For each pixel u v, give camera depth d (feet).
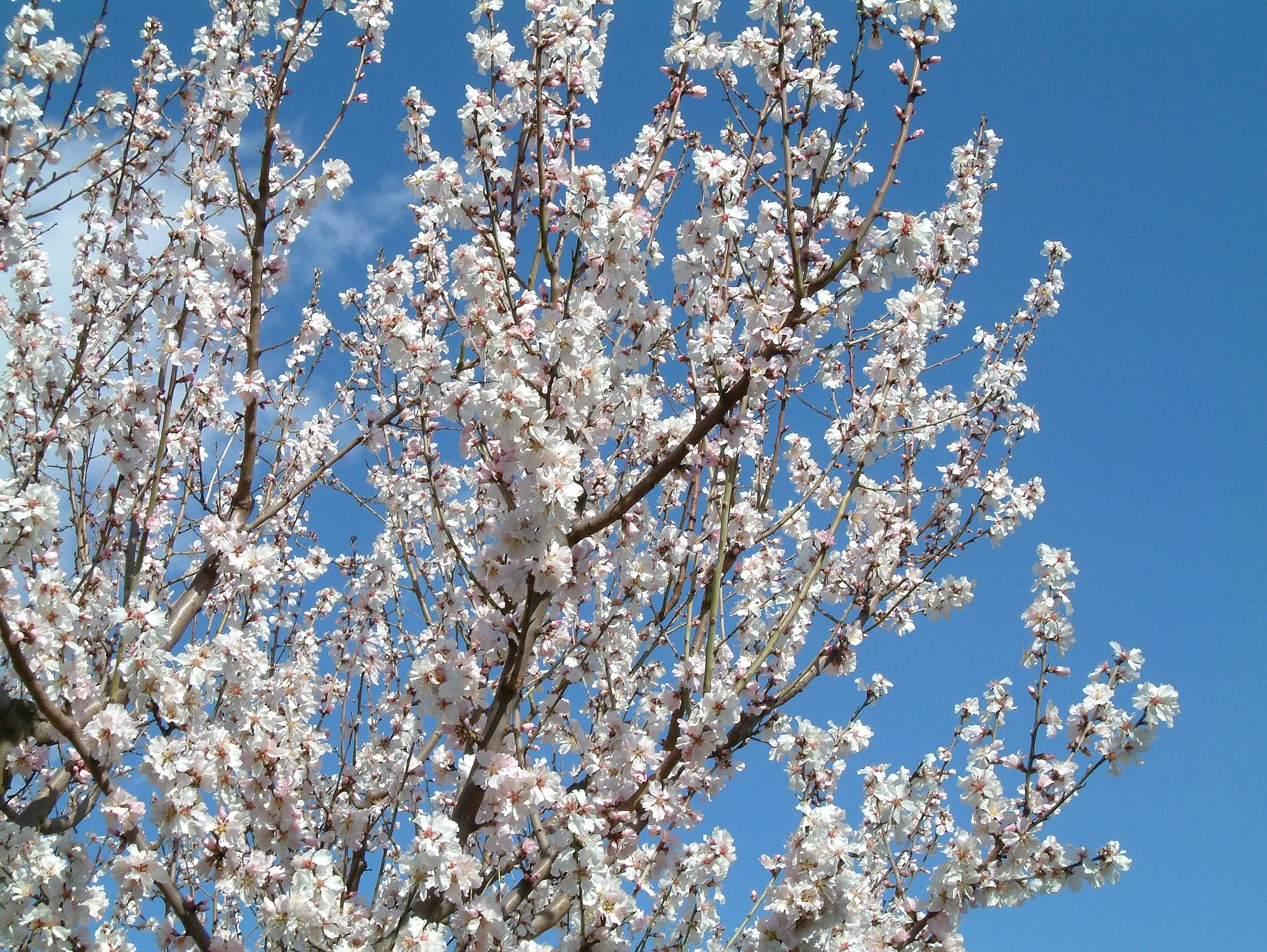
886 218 16.62
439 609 21.62
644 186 18.45
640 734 17.02
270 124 20.17
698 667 17.74
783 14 17.43
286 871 16.83
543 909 16.15
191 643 16.85
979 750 17.47
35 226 19.65
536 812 15.47
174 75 23.06
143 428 20.77
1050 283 26.27
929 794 21.86
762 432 20.75
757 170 18.80
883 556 20.94
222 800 15.81
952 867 16.28
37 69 17.08
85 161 19.42
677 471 17.51
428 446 18.47
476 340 16.76
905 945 16.39
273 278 21.74
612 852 15.93
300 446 25.03
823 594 21.83
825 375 21.59
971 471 23.80
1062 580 19.16
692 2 18.97
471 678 16.76
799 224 17.98
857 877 15.96
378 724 23.30
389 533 24.26
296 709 19.25
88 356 21.58
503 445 15.60
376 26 20.59
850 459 21.49
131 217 22.88
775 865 16.44
